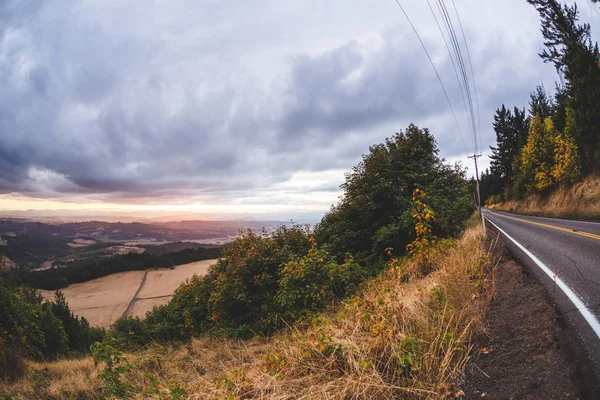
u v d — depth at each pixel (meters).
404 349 3.36
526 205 39.00
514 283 5.20
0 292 11.85
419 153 15.75
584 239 9.71
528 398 2.43
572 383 2.38
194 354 8.95
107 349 5.25
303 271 10.26
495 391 2.65
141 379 6.16
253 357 6.10
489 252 7.58
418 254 8.12
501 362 3.01
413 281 6.60
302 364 3.82
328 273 10.23
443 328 3.71
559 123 34.19
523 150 36.31
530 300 4.24
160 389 4.53
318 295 9.53
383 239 12.78
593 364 2.48
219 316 13.13
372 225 13.92
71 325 20.66
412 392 2.86
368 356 3.53
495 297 4.68
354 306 5.36
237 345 8.88
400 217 12.63
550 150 33.16
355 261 13.02
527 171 36.50
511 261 6.97
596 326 3.13
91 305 63.81
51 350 14.45
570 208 23.28
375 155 15.37
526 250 8.23
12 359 8.67
